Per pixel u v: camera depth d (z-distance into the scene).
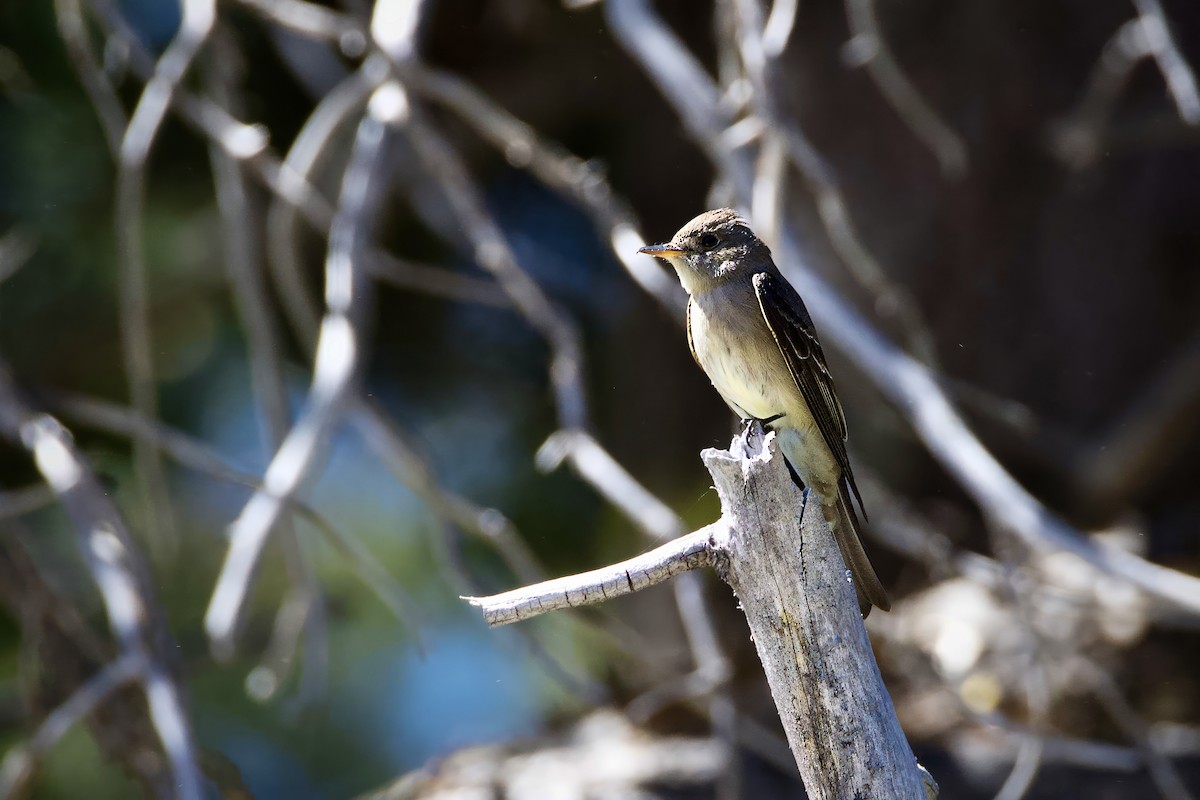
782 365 7.60
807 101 14.25
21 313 12.41
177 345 13.20
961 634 12.30
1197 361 13.34
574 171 10.95
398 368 13.91
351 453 13.90
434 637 13.31
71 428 12.74
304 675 9.98
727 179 10.59
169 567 10.83
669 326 14.87
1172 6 13.96
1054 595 10.60
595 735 12.36
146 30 13.56
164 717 8.82
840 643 5.57
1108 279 14.30
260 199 13.56
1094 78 13.60
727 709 9.55
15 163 12.30
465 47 14.51
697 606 9.70
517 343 13.91
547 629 13.12
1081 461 14.21
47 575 11.29
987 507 10.26
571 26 14.30
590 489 13.28
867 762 5.55
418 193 13.70
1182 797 9.15
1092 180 14.29
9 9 12.45
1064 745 9.12
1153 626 11.84
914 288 14.23
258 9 11.19
